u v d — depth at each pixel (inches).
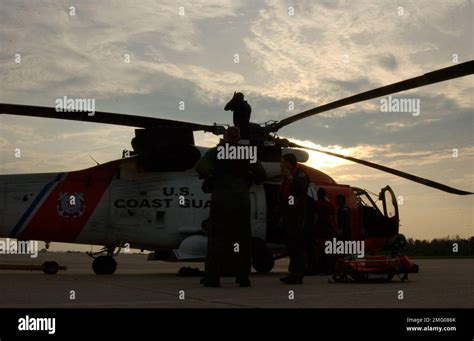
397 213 480.7
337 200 446.6
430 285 289.1
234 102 363.9
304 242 300.0
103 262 423.8
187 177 430.0
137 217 418.3
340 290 258.5
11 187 406.6
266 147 409.4
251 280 341.1
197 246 412.8
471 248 1054.4
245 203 281.7
